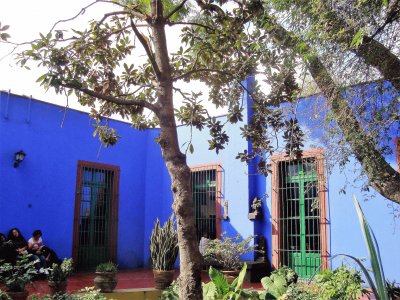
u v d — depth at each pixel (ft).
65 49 14.30
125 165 44.39
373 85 17.03
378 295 8.38
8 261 31.63
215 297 19.01
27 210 36.19
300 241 34.14
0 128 35.17
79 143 40.70
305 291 20.38
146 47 12.75
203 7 15.42
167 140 12.16
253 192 37.88
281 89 17.39
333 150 18.86
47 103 38.55
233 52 17.93
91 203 41.47
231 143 39.50
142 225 45.21
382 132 19.56
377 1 14.98
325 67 16.75
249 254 36.68
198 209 41.88
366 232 8.66
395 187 16.87
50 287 22.84
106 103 18.85
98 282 24.86
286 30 16.31
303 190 34.32
